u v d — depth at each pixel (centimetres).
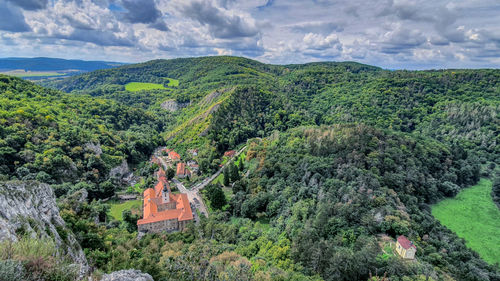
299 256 5884
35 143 10519
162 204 9219
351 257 5219
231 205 9725
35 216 3159
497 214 9025
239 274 4862
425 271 5034
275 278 4919
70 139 11581
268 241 6875
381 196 7544
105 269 4362
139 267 4272
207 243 6869
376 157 9844
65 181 10112
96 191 9806
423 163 10788
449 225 8338
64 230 3594
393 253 5656
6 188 3022
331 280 5025
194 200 10506
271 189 9844
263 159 12294
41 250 2086
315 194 8456
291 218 7612
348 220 6838
